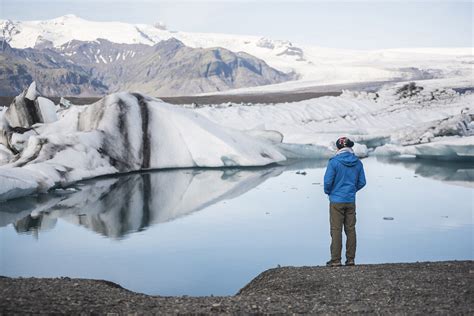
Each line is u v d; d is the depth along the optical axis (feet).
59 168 68.23
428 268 24.48
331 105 148.05
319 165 92.58
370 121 141.79
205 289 28.53
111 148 80.12
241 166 87.45
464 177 76.18
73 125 86.17
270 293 21.85
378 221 46.21
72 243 39.24
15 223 46.32
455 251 36.17
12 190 57.26
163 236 41.32
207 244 38.73
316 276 23.65
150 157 83.76
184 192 63.16
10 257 35.42
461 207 52.60
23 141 78.43
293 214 49.83
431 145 98.84
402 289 21.09
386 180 73.00
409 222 45.68
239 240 39.88
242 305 19.25
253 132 105.50
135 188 66.08
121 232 42.75
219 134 89.20
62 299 19.29
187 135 87.45
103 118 83.35
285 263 33.71
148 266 33.09
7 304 18.35
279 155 96.12
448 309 18.57
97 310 18.20
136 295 20.79
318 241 39.45
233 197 59.52
